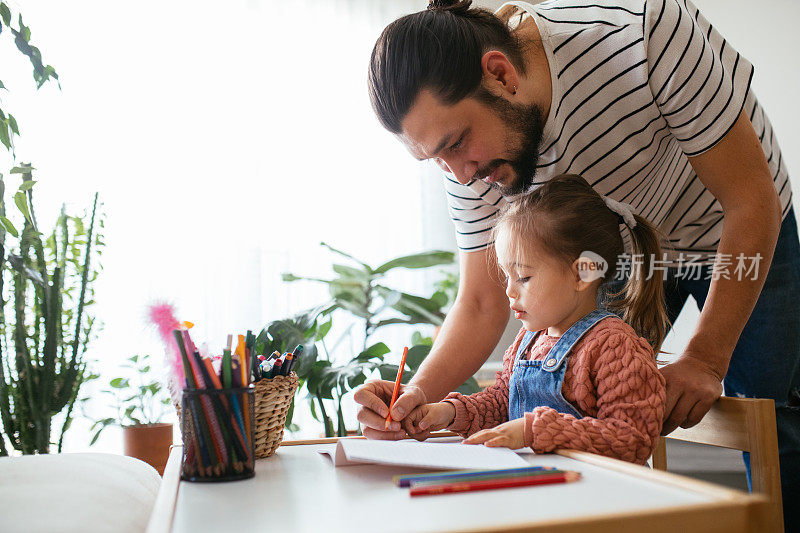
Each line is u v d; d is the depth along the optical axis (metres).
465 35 0.93
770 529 0.52
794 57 2.86
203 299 2.85
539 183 1.12
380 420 0.90
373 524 0.48
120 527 0.63
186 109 2.90
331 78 3.19
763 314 1.25
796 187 2.87
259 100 3.04
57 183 2.64
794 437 1.17
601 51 1.02
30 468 0.76
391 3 3.31
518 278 0.96
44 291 1.73
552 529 0.46
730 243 1.00
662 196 1.22
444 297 2.72
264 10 3.09
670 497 0.54
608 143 1.09
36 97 2.62
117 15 2.81
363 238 3.20
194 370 0.69
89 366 2.53
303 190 3.10
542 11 1.08
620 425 0.78
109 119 2.76
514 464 0.66
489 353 1.20
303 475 0.69
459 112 0.92
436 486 0.57
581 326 0.92
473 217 1.21
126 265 2.73
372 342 3.15
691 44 1.00
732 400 0.93
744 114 1.04
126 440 2.00
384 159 3.26
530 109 0.98
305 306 3.06
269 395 0.80
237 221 2.94
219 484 0.66
